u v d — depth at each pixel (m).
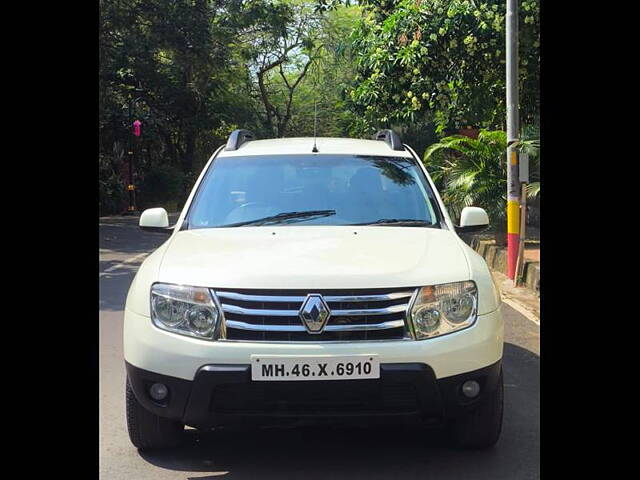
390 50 13.17
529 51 12.48
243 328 3.68
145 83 29.72
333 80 39.81
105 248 15.59
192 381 3.66
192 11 27.39
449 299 3.81
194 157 38.38
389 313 3.70
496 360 3.89
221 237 4.46
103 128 28.45
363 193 5.04
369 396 3.65
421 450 4.29
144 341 3.81
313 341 3.64
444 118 14.80
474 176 13.16
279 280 3.71
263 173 5.19
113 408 5.08
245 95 39.31
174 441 4.19
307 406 3.64
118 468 4.05
